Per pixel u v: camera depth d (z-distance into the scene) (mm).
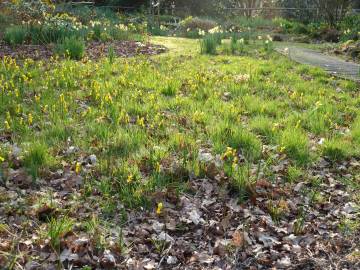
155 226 4023
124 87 8055
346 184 5121
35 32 12586
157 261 3641
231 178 4793
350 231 4230
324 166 5484
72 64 9578
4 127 5672
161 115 6508
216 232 4031
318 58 12789
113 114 6207
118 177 4605
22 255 3369
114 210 4184
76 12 20016
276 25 24172
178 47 14016
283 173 5141
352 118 7184
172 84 8148
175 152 5340
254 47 14297
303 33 22016
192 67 10398
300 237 4074
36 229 3773
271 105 7414
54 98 6863
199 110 6828
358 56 13352
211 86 8523
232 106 6961
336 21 22297
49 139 5430
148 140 5500
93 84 7645
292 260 3777
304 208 4574
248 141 5680
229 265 3652
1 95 6684
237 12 29078
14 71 8273
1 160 4484
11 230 3725
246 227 4086
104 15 21016
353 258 3832
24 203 4086
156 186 4547
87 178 4621
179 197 4492
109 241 3732
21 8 14477
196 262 3656
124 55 11711
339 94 8562
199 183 4773
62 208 4109
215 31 16500
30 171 4574
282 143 5730
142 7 26516
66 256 3475
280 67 10984
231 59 11672
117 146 5281
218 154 5359
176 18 25281
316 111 7082
